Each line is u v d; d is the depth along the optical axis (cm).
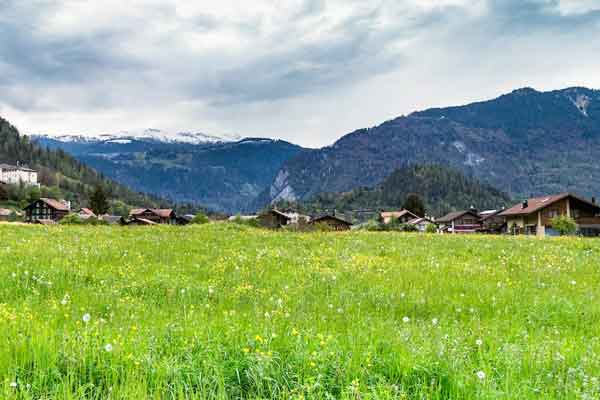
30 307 863
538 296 1146
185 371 541
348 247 2255
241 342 639
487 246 2464
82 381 523
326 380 542
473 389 525
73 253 1653
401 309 1049
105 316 884
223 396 483
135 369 535
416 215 17488
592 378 534
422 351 623
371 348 629
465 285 1303
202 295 1117
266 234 3080
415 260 1822
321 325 817
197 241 2344
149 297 1069
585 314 991
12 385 468
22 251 1648
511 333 815
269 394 511
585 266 1745
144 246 2023
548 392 527
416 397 512
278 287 1249
